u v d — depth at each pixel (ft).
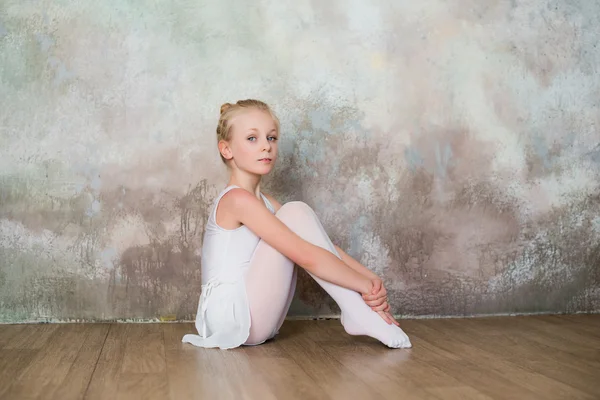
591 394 5.86
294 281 8.39
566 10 10.49
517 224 10.36
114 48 9.44
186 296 9.60
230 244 8.08
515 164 10.36
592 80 10.48
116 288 9.48
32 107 9.31
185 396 5.78
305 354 7.48
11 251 9.29
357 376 6.48
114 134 9.45
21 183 9.29
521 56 10.37
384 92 10.02
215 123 9.62
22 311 9.34
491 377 6.45
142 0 9.48
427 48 10.12
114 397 5.76
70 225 9.39
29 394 5.83
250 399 5.69
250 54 9.70
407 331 8.93
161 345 7.96
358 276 7.87
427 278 10.11
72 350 7.64
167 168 9.54
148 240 9.52
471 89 10.24
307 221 7.97
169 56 9.53
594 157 10.49
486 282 10.26
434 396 5.79
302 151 9.84
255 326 7.79
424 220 10.11
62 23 9.36
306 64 9.83
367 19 9.97
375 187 10.00
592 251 10.46
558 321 9.74
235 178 8.47
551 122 10.46
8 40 9.27
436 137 10.14
